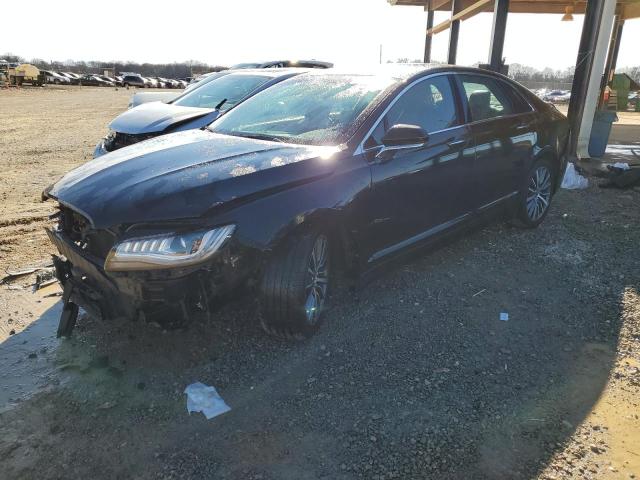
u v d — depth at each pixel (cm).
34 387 303
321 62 1112
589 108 913
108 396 296
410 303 403
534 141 530
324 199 327
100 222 283
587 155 937
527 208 548
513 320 381
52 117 2050
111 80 7088
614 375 320
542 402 295
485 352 341
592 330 370
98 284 305
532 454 258
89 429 271
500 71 1016
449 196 434
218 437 266
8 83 4994
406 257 411
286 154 340
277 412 284
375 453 256
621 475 245
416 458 254
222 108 707
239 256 294
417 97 412
